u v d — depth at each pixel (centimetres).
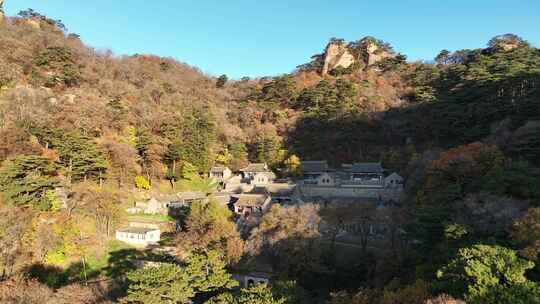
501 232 3297
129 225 6272
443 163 5122
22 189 5216
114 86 10538
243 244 5019
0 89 7819
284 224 5000
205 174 9456
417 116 9681
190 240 5347
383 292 3103
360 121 10088
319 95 11875
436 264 3362
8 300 3378
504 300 2309
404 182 7306
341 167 9194
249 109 12456
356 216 4972
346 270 4497
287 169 9031
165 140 8694
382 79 13850
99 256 5262
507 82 8131
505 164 4525
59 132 6762
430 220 3869
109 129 8431
